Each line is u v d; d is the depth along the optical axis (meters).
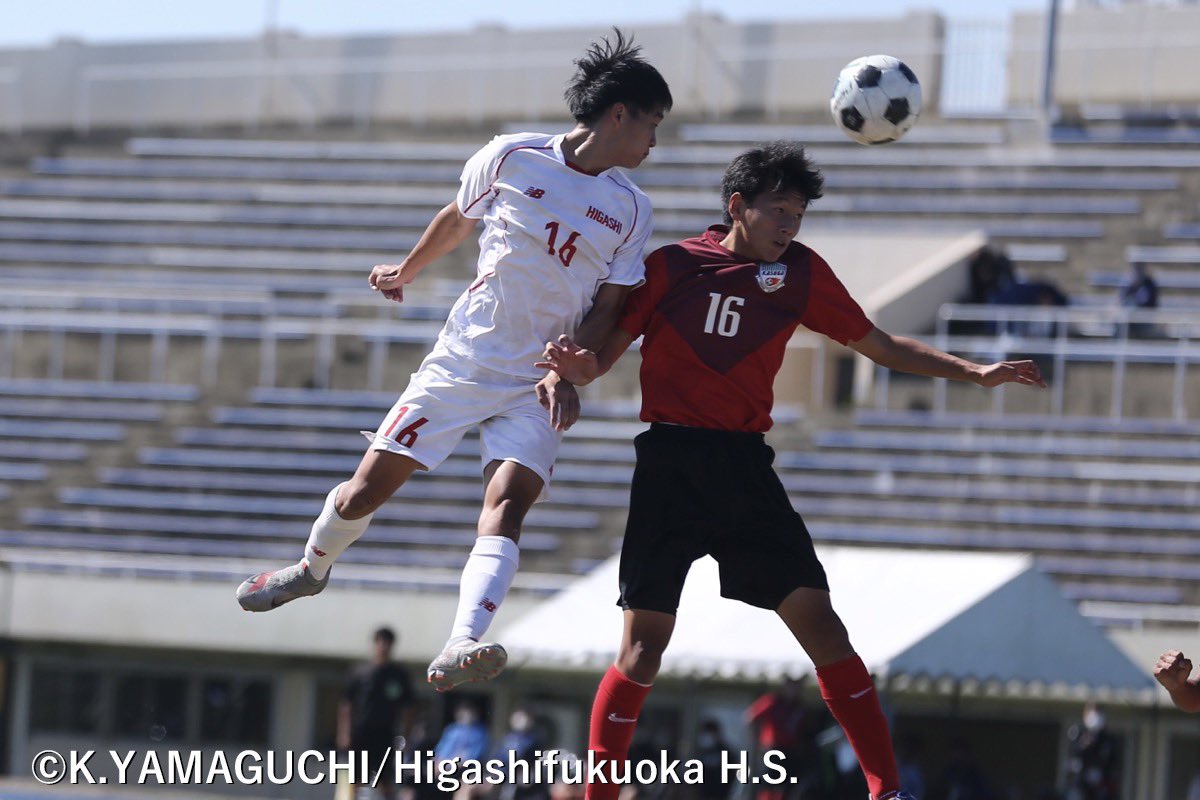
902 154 98.62
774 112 107.25
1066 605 45.09
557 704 66.44
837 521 68.06
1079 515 66.12
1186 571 62.75
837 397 78.25
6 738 72.00
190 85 117.50
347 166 108.25
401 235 100.44
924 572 46.53
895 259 88.56
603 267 17.81
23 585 69.25
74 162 112.31
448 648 15.98
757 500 17.95
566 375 16.81
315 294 95.00
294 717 69.75
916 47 104.25
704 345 18.05
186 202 106.50
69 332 85.69
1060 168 94.94
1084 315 76.56
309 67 116.38
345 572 68.50
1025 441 70.12
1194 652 56.97
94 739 71.50
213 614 67.38
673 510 18.12
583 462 73.12
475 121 113.38
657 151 103.69
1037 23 102.62
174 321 87.00
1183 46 100.38
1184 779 59.66
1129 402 71.44
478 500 71.62
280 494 75.56
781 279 18.06
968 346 74.12
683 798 48.88
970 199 94.50
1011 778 61.38
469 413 17.72
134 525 74.31
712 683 63.59
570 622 48.47
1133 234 89.31
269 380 82.38
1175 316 76.56
